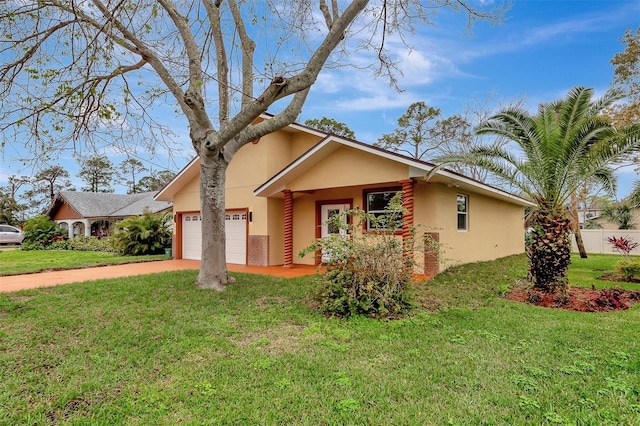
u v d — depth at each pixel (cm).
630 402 323
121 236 1752
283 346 466
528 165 824
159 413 308
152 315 586
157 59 782
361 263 630
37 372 386
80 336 491
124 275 1013
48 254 1834
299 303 683
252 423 294
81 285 815
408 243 688
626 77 1638
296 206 1348
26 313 591
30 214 4006
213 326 539
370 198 1186
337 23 678
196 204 1536
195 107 742
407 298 642
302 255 684
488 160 853
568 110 780
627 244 1292
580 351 447
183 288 775
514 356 434
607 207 2148
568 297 766
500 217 1570
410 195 943
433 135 2656
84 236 2442
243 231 1383
